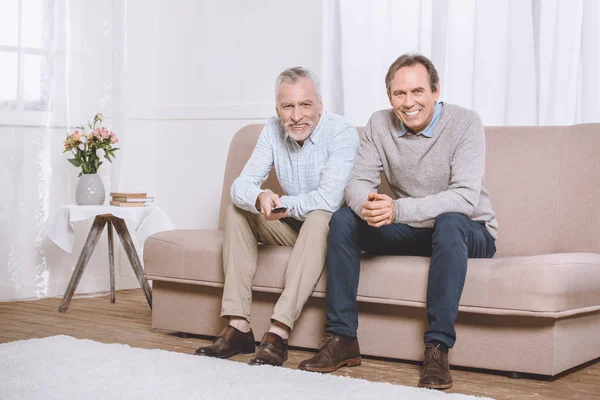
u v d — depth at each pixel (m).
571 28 3.37
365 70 3.87
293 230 2.85
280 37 4.10
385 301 2.52
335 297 2.48
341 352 2.47
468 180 2.47
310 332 2.73
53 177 4.14
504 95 3.52
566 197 2.82
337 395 2.09
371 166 2.68
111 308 3.81
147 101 4.55
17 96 4.02
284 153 2.85
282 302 2.53
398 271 2.50
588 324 2.54
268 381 2.25
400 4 3.77
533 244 2.84
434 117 2.58
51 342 2.80
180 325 3.06
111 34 4.33
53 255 4.20
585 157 2.82
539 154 2.91
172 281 3.02
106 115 4.32
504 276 2.33
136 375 2.31
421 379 2.26
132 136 4.51
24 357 2.54
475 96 3.57
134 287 4.56
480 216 2.61
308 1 4.00
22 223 4.07
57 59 4.14
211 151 4.34
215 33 4.33
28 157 4.08
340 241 2.48
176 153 4.47
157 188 4.54
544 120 3.44
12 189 4.02
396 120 2.66
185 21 4.45
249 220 2.73
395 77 2.51
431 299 2.33
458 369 2.54
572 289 2.32
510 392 2.25
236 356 2.69
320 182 2.71
